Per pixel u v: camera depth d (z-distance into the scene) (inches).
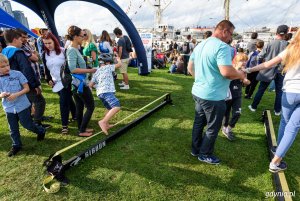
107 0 269.6
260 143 141.6
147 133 150.4
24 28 292.5
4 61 109.7
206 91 99.8
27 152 125.6
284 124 108.3
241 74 94.3
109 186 100.0
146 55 344.2
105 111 190.1
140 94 242.5
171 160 120.6
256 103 195.8
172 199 94.0
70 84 132.0
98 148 125.9
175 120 173.5
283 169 108.1
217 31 96.2
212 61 93.7
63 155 123.4
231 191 99.0
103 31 219.1
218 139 144.7
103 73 137.6
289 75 99.8
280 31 174.4
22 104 119.2
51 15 338.6
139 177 106.4
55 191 95.2
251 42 273.3
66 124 146.7
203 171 112.0
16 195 93.7
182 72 370.0
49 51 137.4
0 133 148.2
